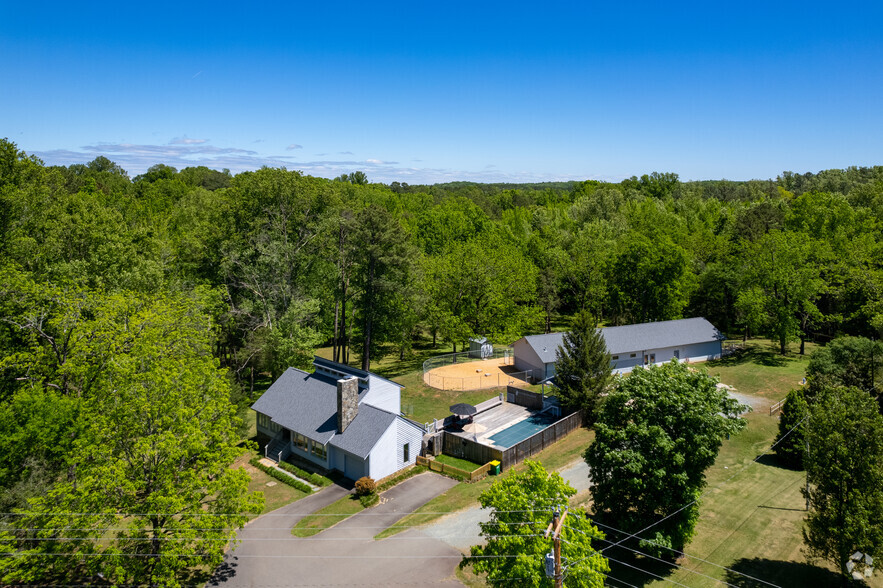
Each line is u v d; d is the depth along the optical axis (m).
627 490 28.58
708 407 28.34
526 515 22.80
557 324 95.81
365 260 61.34
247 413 50.81
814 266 67.31
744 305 67.56
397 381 59.94
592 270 83.25
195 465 27.05
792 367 60.00
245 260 58.72
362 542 30.25
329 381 44.62
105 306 36.97
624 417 29.75
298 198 61.62
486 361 67.69
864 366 39.44
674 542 27.89
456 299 72.88
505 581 22.33
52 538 22.33
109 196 116.88
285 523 32.44
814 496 27.78
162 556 23.11
